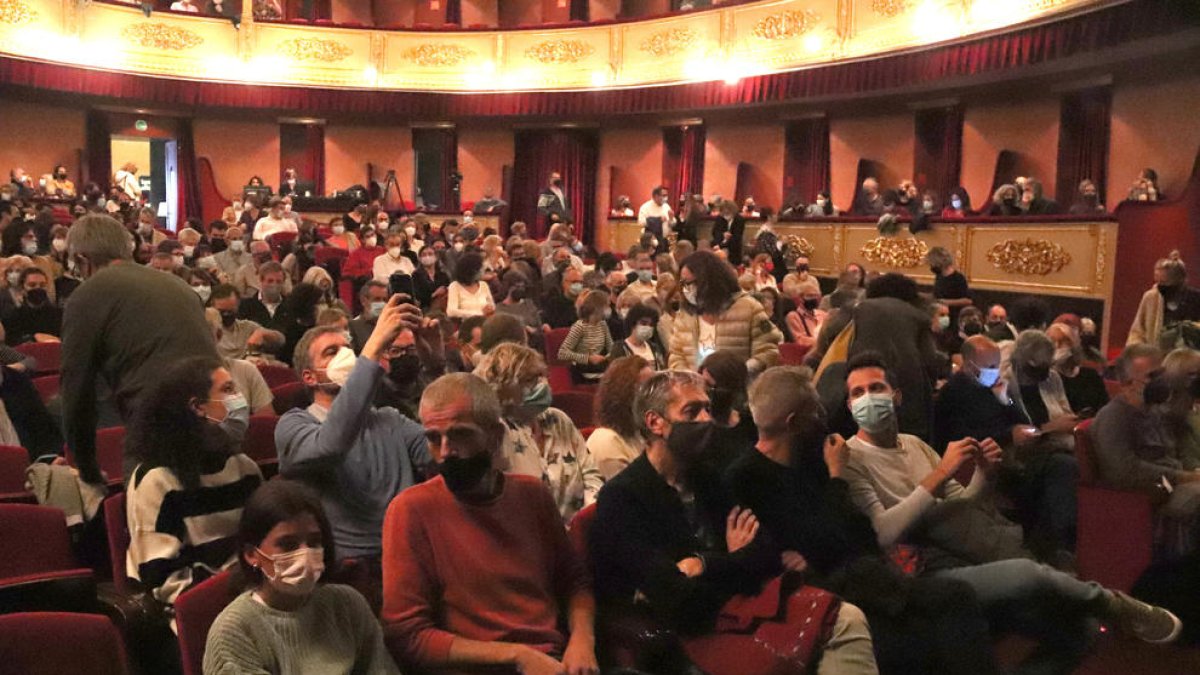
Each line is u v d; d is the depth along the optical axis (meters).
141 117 17.81
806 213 13.91
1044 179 12.72
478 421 2.66
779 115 16.11
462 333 5.68
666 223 14.66
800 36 14.50
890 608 2.98
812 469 3.12
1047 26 10.85
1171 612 3.86
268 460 4.04
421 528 2.63
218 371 2.95
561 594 2.84
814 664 2.79
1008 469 4.48
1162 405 4.29
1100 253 9.21
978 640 3.00
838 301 6.89
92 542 3.40
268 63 17.84
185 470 2.85
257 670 2.28
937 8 12.42
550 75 17.67
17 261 6.80
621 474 3.00
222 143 18.52
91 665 2.28
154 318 3.35
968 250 10.83
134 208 13.79
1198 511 4.02
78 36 16.05
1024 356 5.07
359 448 3.18
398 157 19.23
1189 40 9.75
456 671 2.54
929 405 4.42
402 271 10.04
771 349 4.96
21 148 16.64
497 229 17.52
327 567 2.43
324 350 3.31
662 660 2.83
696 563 2.84
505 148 19.03
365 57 18.20
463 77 18.14
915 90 13.49
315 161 18.84
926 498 3.33
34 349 6.16
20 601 2.85
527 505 2.77
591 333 6.91
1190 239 9.02
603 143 18.41
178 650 2.77
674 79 16.19
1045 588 3.30
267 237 13.30
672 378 3.05
